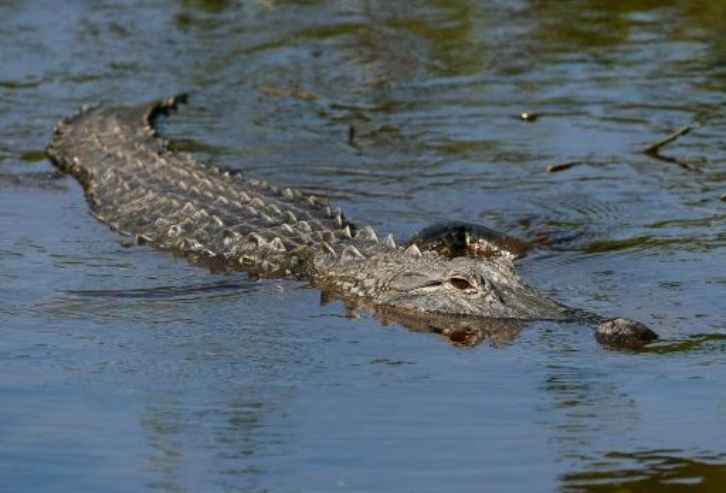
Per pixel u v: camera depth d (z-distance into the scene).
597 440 24.59
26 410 26.27
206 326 32.38
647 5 68.38
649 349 29.72
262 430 25.33
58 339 31.00
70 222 42.28
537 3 69.62
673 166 45.91
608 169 45.88
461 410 26.25
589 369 28.55
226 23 67.56
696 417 25.55
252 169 47.06
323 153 48.75
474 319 32.91
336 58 61.25
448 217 41.81
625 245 38.34
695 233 39.00
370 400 26.91
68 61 61.09
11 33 65.44
